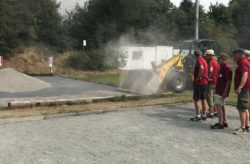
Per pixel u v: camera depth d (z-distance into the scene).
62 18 29.64
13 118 6.29
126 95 9.52
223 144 4.70
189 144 4.68
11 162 3.84
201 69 6.18
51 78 18.17
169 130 5.58
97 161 3.89
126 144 4.65
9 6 23.16
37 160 3.92
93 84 14.41
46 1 27.59
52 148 4.43
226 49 35.53
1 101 8.63
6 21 22.64
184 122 6.30
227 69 5.54
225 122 5.84
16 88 11.56
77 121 6.32
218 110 5.73
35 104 7.91
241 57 5.25
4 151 4.28
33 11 26.38
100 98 8.88
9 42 23.34
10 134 5.20
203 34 36.06
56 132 5.37
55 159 3.96
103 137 5.05
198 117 6.41
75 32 31.80
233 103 8.70
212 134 5.32
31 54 23.73
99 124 6.05
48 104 8.07
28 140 4.84
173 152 4.27
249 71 5.27
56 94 10.38
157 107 8.14
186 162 3.87
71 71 22.05
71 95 10.12
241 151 4.34
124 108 7.69
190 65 11.74
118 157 4.05
